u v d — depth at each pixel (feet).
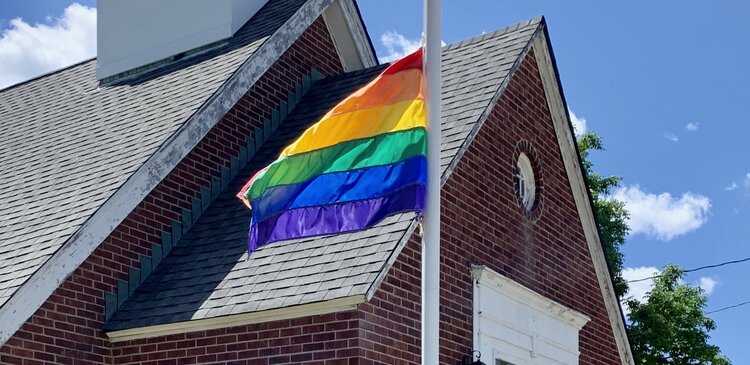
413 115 33.14
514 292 48.06
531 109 53.01
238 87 51.67
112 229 43.98
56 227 43.57
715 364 88.22
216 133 50.47
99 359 42.60
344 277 38.70
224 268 43.29
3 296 39.81
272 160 50.90
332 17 60.03
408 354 39.96
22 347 40.04
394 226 40.83
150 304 43.04
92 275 43.09
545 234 52.42
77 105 58.90
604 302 57.11
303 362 38.63
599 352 55.67
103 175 46.55
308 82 57.52
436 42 33.24
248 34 56.95
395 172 32.86
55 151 52.49
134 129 50.55
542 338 49.78
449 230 44.93
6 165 53.57
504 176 49.90
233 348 40.32
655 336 87.56
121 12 61.93
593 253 56.70
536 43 53.36
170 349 41.75
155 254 45.85
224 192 49.98
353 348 37.68
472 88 49.78
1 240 44.60
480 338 45.14
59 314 41.55
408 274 40.70
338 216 33.40
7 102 65.36
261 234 34.40
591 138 98.89
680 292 88.89
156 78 57.31
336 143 34.06
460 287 44.96
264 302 39.27
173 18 59.93
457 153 44.93
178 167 47.96
